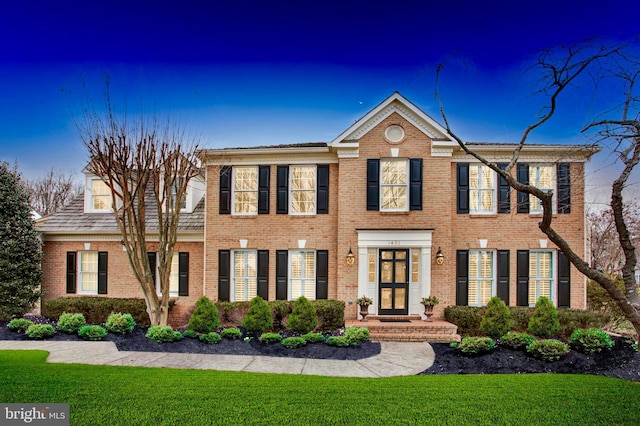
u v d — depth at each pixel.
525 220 16.22
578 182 15.42
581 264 8.12
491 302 13.94
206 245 17.03
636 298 8.03
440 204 15.80
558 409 7.52
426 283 15.55
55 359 10.72
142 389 8.21
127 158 14.26
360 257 15.77
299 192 16.92
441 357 11.58
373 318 15.45
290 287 16.75
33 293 16.69
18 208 16.81
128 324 13.69
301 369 10.52
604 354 11.06
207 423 6.76
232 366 10.69
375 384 8.97
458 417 7.15
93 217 18.31
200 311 13.71
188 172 15.07
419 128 15.88
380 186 16.03
